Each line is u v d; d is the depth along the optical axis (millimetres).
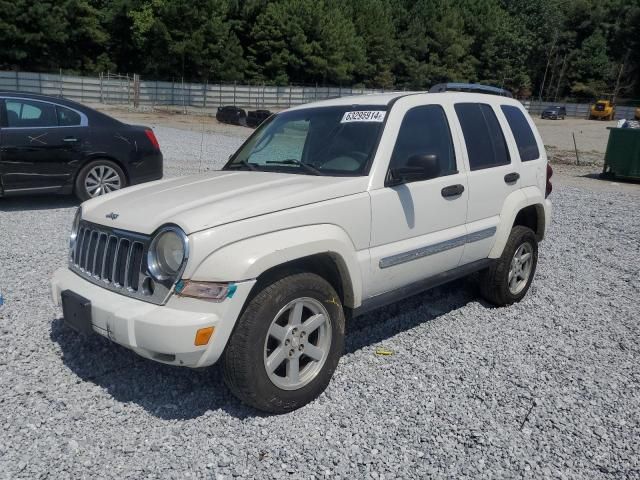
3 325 4602
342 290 3939
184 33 61250
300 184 3850
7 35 52562
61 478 2896
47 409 3496
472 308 5465
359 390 3855
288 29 67438
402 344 4594
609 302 5828
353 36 75125
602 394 3918
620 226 9430
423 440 3322
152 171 9469
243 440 3266
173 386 3820
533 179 5648
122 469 2984
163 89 53656
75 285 3701
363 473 3027
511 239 5359
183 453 3133
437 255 4523
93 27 58438
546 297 5898
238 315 3266
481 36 91125
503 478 3027
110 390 3746
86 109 8859
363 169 4062
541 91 94375
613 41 98000
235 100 58562
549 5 98875
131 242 3447
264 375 3379
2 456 3039
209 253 3213
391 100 4508
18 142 8141
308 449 3201
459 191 4668
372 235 3994
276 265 3400
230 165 4824
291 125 4801
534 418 3590
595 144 33000
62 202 9344
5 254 6430
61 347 4289
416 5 89500
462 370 4184
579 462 3178
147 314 3207
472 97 5215
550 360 4418
